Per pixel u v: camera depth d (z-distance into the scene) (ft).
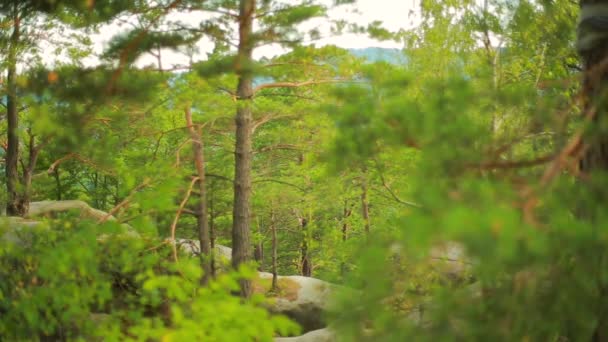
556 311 11.07
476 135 10.98
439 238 8.28
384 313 12.07
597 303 11.35
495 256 8.30
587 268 10.62
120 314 21.42
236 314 17.10
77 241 20.97
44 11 39.14
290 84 48.78
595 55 15.62
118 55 37.11
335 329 12.49
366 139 11.93
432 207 8.56
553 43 40.45
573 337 12.48
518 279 11.10
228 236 79.92
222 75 40.32
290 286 61.05
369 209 64.80
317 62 48.03
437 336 11.12
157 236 31.53
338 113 12.43
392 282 13.38
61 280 21.22
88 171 86.74
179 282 21.71
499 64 35.32
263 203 61.57
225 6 42.78
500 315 11.07
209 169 59.72
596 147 13.74
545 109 12.42
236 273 18.85
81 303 21.50
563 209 9.66
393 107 11.52
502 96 12.34
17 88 30.94
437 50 40.68
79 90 29.43
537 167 12.36
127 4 40.47
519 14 38.70
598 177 9.63
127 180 31.50
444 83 11.64
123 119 42.93
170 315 22.48
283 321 17.46
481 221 7.58
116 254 22.86
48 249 20.99
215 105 46.16
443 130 10.52
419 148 11.59
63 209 63.67
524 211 8.91
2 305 21.21
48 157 78.07
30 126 58.95
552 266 11.21
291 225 88.84
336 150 12.35
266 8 44.68
